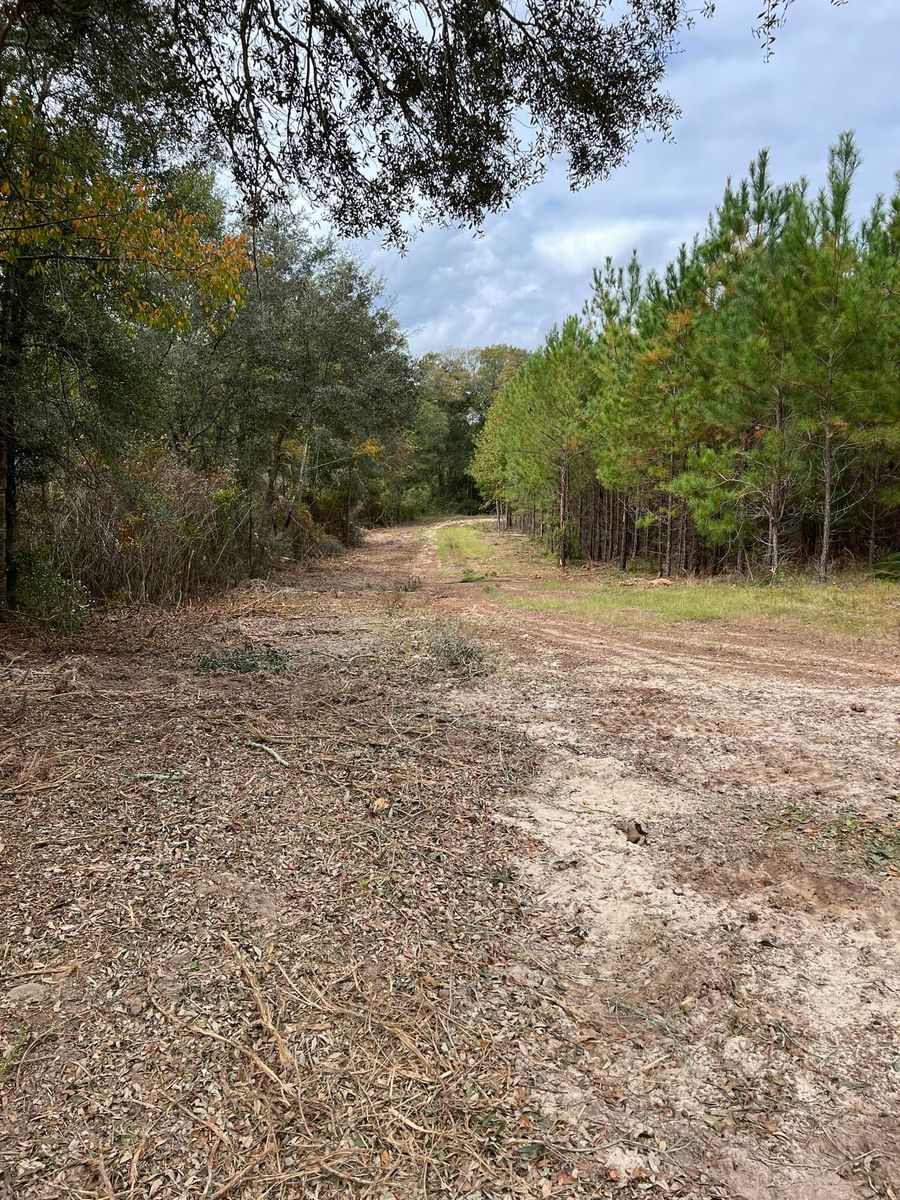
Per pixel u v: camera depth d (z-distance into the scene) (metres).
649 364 13.75
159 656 6.41
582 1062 1.78
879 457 11.84
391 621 8.85
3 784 3.29
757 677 5.85
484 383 56.78
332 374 16.31
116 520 9.12
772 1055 1.81
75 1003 1.90
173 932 2.22
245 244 5.48
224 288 5.42
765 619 8.70
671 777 3.67
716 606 9.78
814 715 4.74
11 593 7.30
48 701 4.66
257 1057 1.74
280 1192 1.40
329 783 3.47
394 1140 1.53
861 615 8.63
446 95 4.31
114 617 8.33
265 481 17.77
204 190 8.71
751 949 2.24
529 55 4.23
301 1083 1.67
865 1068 1.77
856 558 14.01
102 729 4.13
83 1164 1.44
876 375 10.56
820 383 10.87
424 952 2.19
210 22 3.97
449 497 57.34
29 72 4.46
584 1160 1.50
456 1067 1.74
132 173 5.79
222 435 14.99
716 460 12.51
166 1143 1.49
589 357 17.48
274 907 2.39
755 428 12.62
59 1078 1.65
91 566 8.85
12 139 4.37
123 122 4.70
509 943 2.26
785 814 3.21
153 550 9.64
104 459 7.75
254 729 4.21
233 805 3.17
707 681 5.71
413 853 2.81
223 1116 1.57
